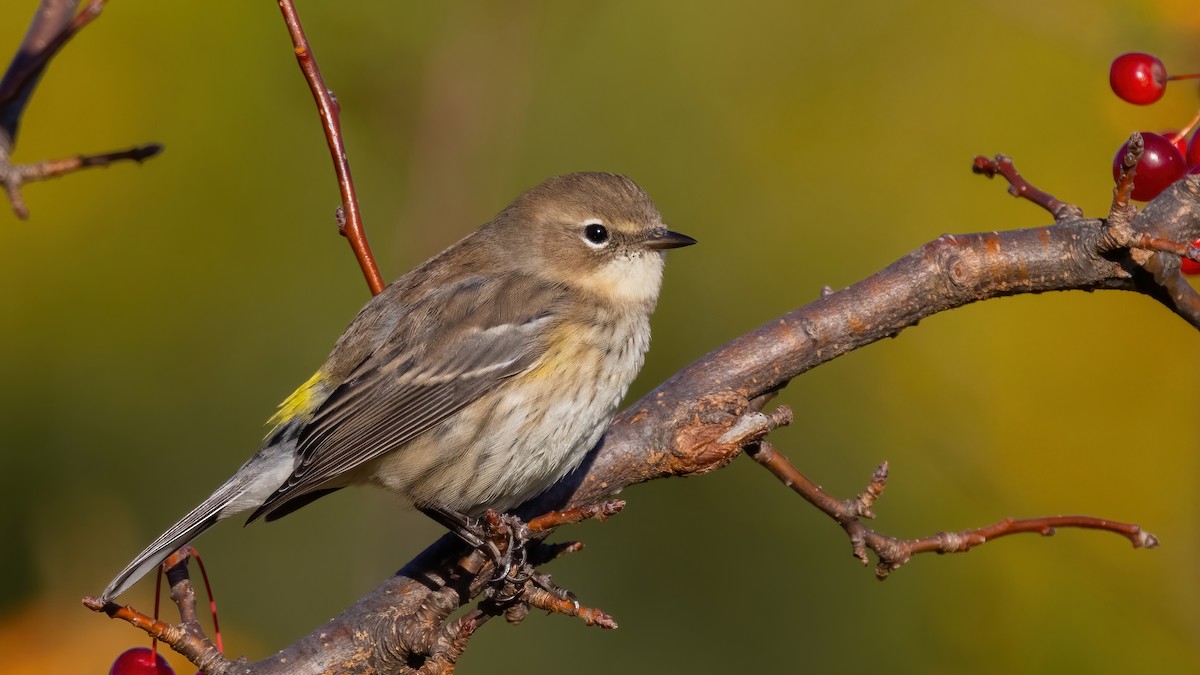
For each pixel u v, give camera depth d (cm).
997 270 779
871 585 1210
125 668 689
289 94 1310
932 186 1341
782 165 1381
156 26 1273
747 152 1385
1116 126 1257
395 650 702
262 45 1296
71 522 1176
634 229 895
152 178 1278
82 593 1129
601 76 1399
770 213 1365
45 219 1259
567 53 1398
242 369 1273
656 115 1394
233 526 1264
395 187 1341
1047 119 1331
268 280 1290
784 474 762
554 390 823
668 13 1410
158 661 700
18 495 1224
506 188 1360
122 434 1255
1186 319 726
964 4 1391
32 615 1098
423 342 845
